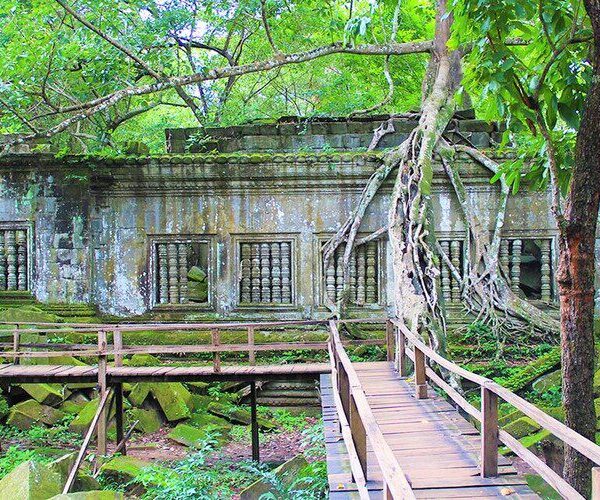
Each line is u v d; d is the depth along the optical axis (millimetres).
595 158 5133
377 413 7023
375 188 11984
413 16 17219
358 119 12938
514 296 11711
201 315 12344
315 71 19844
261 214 12367
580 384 5203
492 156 12102
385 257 12234
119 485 7887
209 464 8992
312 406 11633
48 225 12641
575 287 5219
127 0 12820
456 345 11633
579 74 6008
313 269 12320
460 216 12188
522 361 11234
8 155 12430
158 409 10859
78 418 10148
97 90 13477
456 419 6770
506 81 5566
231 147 12930
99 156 12180
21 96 11016
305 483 6680
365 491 4059
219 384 11859
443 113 12156
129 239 12500
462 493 4707
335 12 16719
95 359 11711
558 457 8141
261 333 12258
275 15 15234
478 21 5625
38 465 5977
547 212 12133
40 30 11281
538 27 6141
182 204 12453
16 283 12758
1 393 10727
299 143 12852
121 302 12477
